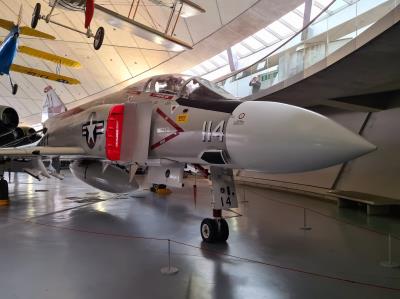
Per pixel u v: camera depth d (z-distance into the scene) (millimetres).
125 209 7691
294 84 7562
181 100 4977
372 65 6023
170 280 3430
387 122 8320
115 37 16500
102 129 6039
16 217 6551
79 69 20734
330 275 3623
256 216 7027
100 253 4332
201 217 6832
